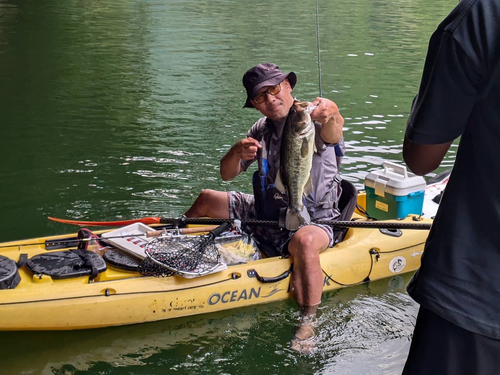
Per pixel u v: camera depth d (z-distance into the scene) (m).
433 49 1.45
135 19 16.97
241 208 4.12
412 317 3.63
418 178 4.29
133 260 3.55
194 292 3.45
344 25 16.81
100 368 3.08
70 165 6.02
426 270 1.55
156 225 4.09
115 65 10.93
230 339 3.36
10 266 3.26
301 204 2.91
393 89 9.62
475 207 1.47
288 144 2.78
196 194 5.34
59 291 3.20
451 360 1.51
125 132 7.17
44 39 13.30
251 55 12.03
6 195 5.23
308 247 3.62
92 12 18.16
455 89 1.42
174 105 8.45
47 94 8.90
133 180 5.63
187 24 16.27
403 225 3.77
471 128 1.47
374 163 6.20
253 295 3.60
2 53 11.69
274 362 3.15
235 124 7.59
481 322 1.45
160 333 3.39
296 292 3.67
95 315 3.24
